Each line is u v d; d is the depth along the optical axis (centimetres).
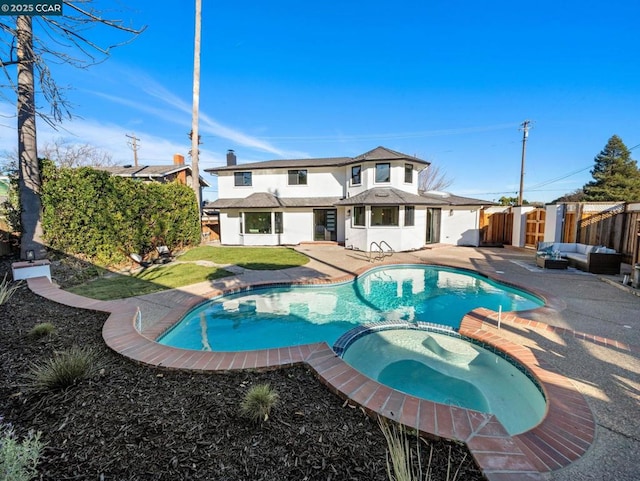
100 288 960
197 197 2031
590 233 1396
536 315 709
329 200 2236
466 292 1073
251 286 1034
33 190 1023
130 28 591
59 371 357
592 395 390
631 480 258
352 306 940
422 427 288
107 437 271
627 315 702
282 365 414
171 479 227
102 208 1212
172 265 1380
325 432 286
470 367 552
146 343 483
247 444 266
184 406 322
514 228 2020
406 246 1859
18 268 878
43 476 226
